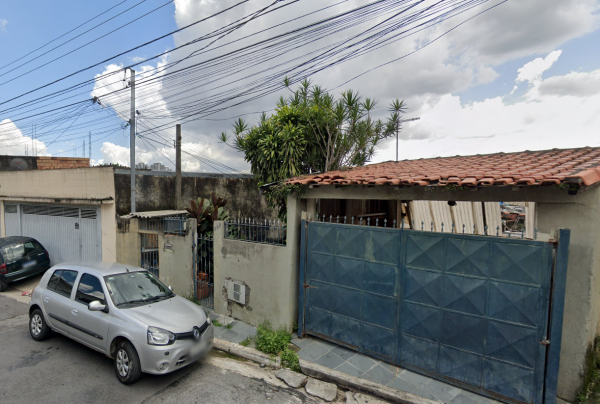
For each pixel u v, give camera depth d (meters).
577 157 4.89
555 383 3.71
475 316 4.16
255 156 8.68
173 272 7.83
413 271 4.64
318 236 5.61
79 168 10.19
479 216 7.27
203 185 11.70
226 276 6.80
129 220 9.36
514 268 3.91
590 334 3.92
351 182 4.98
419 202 7.77
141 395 4.16
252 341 5.71
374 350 5.01
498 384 4.02
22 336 5.93
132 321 4.43
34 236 11.95
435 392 4.21
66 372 4.67
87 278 5.24
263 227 6.48
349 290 5.25
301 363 4.86
